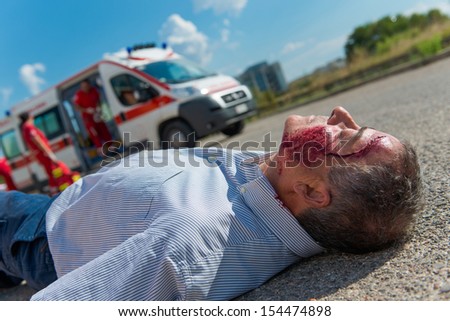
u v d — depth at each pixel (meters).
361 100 9.55
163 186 1.63
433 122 4.24
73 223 1.83
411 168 1.50
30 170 11.04
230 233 1.52
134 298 1.35
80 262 1.78
